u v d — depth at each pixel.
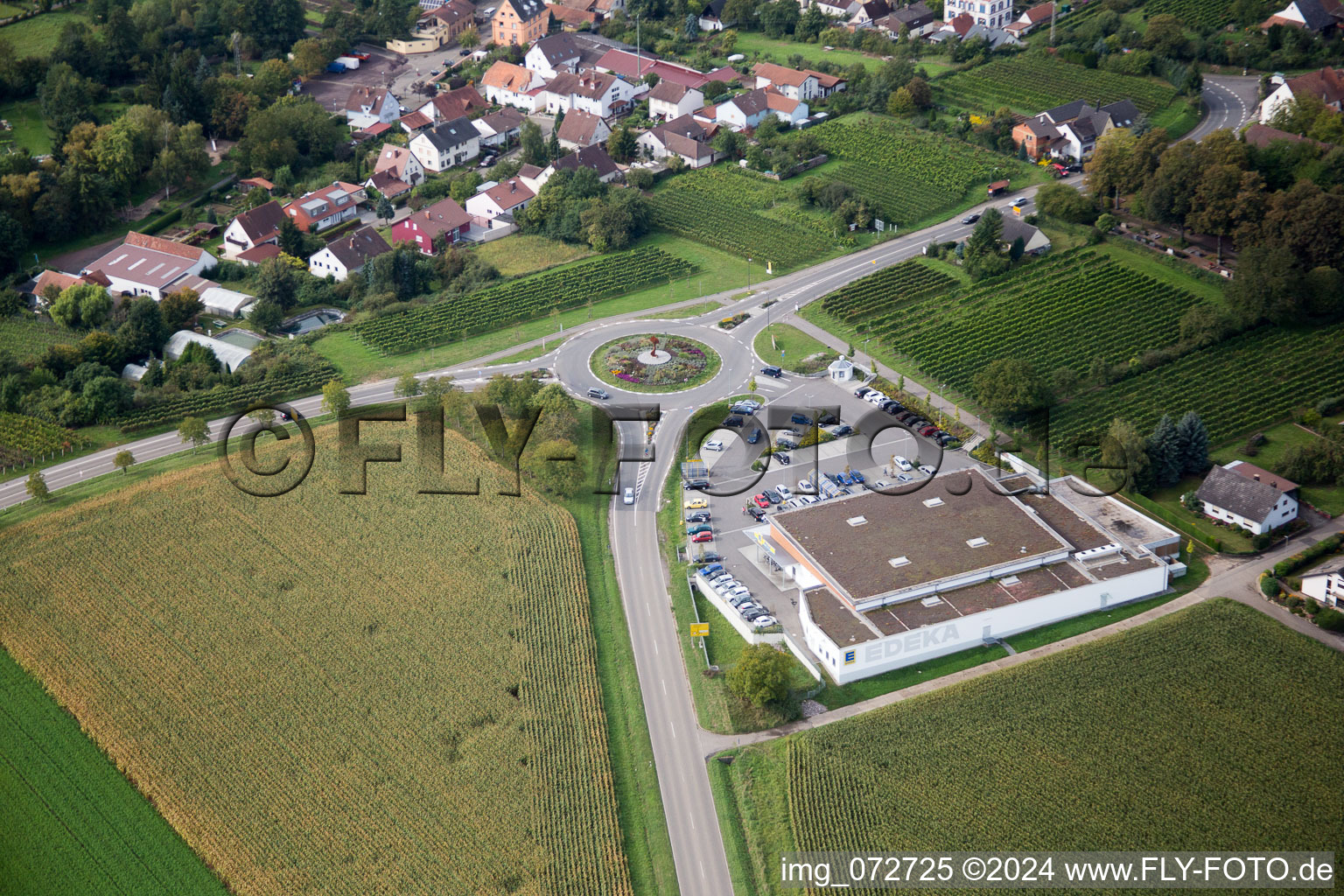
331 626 179.62
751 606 179.88
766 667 161.38
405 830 149.25
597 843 147.12
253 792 155.12
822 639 169.00
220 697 168.50
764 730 162.75
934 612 172.62
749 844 147.50
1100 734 157.25
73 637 179.00
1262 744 154.75
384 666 172.62
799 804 150.12
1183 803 148.00
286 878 144.00
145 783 156.62
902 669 171.00
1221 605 177.50
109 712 166.62
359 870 144.75
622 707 167.00
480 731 162.38
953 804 149.50
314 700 167.62
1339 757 152.50
